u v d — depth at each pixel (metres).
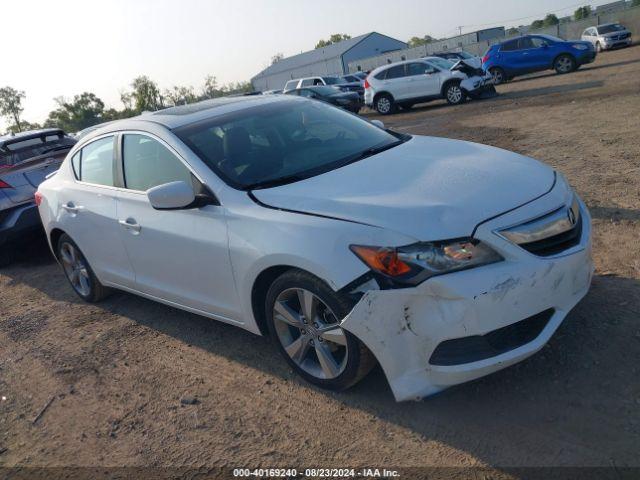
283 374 3.65
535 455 2.61
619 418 2.73
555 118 11.38
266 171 3.70
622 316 3.51
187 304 4.08
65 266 5.52
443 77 19.75
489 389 3.12
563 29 42.22
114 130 4.54
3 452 3.40
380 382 3.37
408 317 2.78
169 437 3.25
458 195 2.99
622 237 4.70
